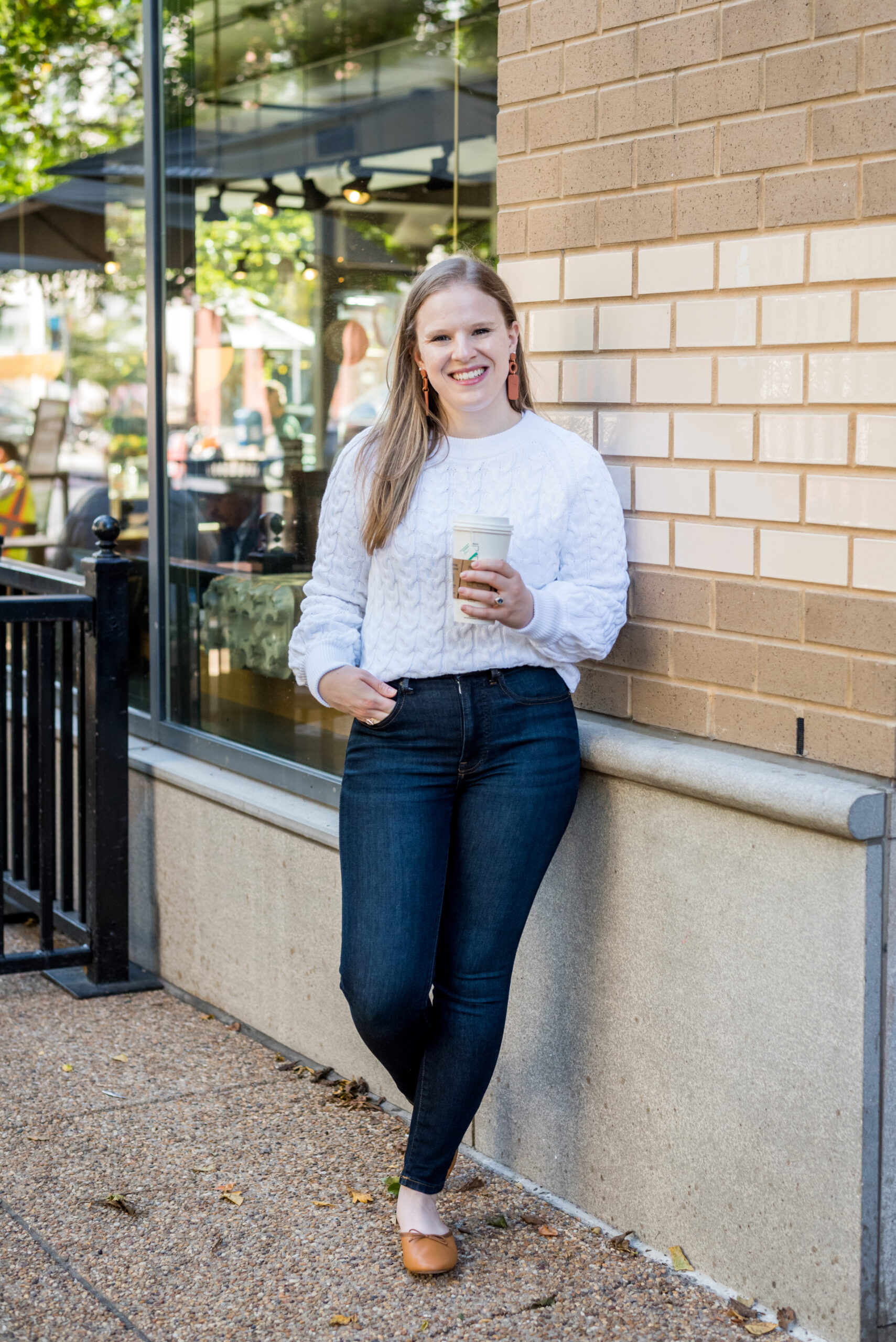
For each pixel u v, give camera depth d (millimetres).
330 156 4414
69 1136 3211
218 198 4586
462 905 2586
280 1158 3104
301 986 3703
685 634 2648
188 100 4633
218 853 4023
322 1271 2635
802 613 2408
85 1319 2479
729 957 2514
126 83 4988
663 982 2658
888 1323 2354
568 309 2867
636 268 2688
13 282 5988
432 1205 2648
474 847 2555
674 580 2662
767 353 2438
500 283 2568
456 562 2379
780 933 2414
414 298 2547
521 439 2584
